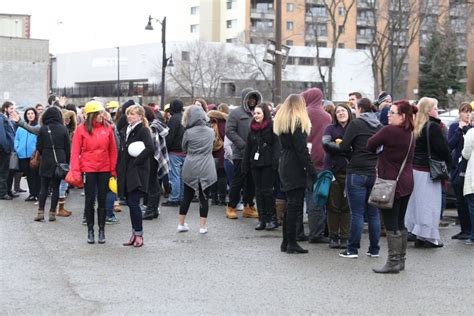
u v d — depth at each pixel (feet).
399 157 26.94
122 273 27.04
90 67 306.35
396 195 26.91
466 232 35.29
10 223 38.83
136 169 32.22
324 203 31.71
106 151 33.14
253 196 41.22
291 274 27.09
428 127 32.32
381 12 196.03
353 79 266.77
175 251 31.50
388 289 24.79
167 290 24.44
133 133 32.30
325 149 31.63
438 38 216.95
